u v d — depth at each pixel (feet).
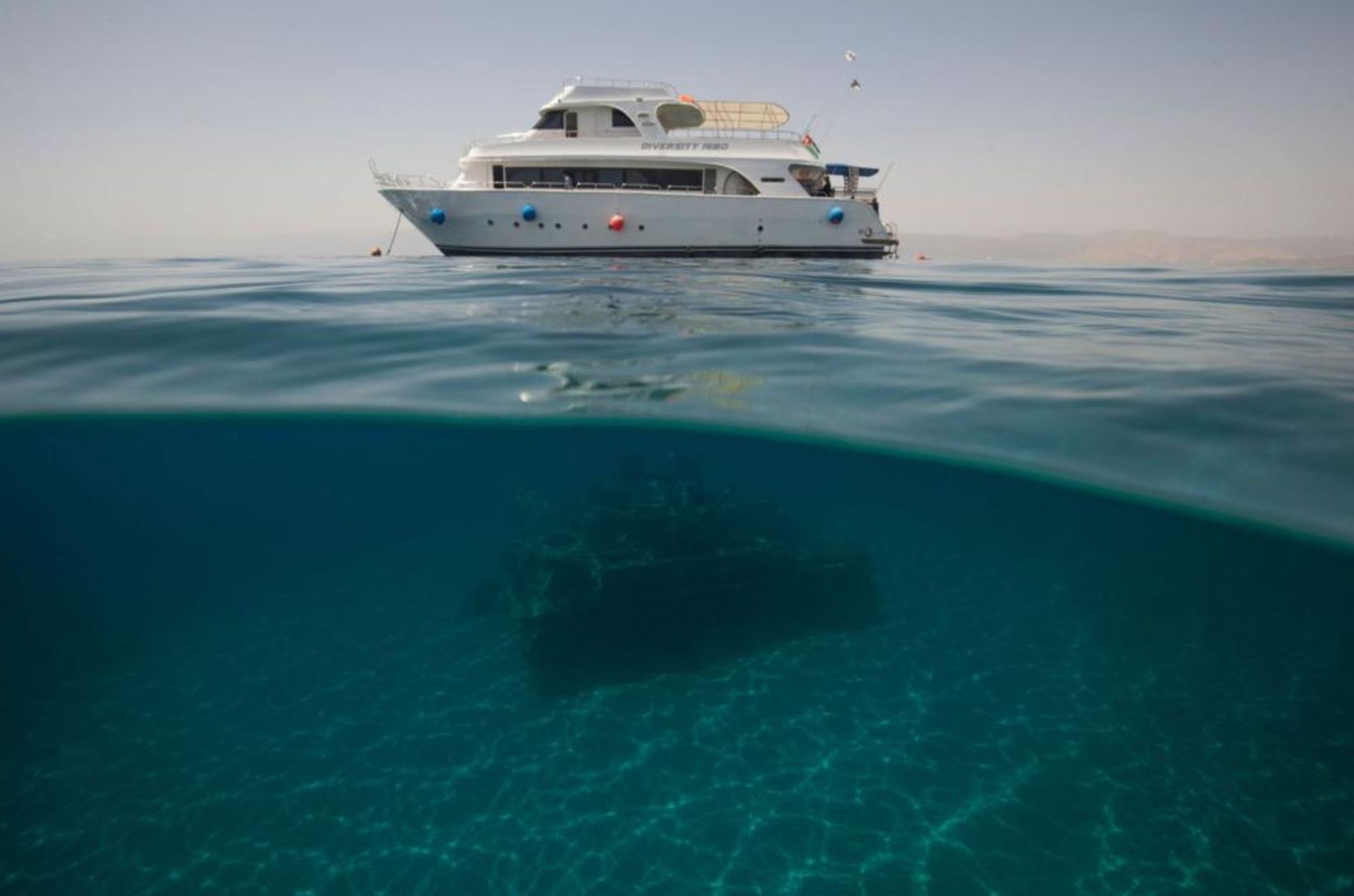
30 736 16.60
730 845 12.42
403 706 17.48
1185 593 24.90
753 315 29.40
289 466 30.53
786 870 11.84
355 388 20.43
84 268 50.55
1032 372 21.16
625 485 25.13
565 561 20.25
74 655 21.65
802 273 52.44
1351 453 15.07
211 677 19.70
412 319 27.30
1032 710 16.51
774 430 20.12
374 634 22.76
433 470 32.07
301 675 19.58
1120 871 11.76
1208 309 32.94
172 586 30.99
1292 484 14.65
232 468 30.17
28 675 20.18
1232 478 15.20
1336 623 22.35
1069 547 28.07
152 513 37.60
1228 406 17.74
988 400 19.24
